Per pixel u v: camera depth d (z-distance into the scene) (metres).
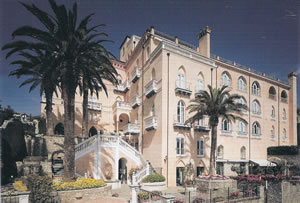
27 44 17.23
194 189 22.64
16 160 20.98
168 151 25.44
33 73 21.20
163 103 26.08
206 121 30.02
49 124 27.47
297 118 47.56
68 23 18.50
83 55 19.00
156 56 28.69
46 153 26.00
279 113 42.88
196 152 28.11
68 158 17.62
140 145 31.25
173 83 27.41
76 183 16.27
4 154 17.98
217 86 33.03
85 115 28.34
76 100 35.47
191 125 27.61
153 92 28.11
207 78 31.39
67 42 17.25
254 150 36.72
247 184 20.33
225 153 32.50
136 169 24.50
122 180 24.66
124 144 24.88
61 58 18.27
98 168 22.55
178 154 26.25
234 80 36.06
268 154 36.94
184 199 16.34
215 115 24.47
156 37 30.70
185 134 27.44
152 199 16.11
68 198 15.26
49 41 17.88
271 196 19.23
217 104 24.55
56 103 33.50
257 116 38.47
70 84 18.61
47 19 17.81
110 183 21.39
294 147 33.47
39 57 20.48
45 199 14.01
